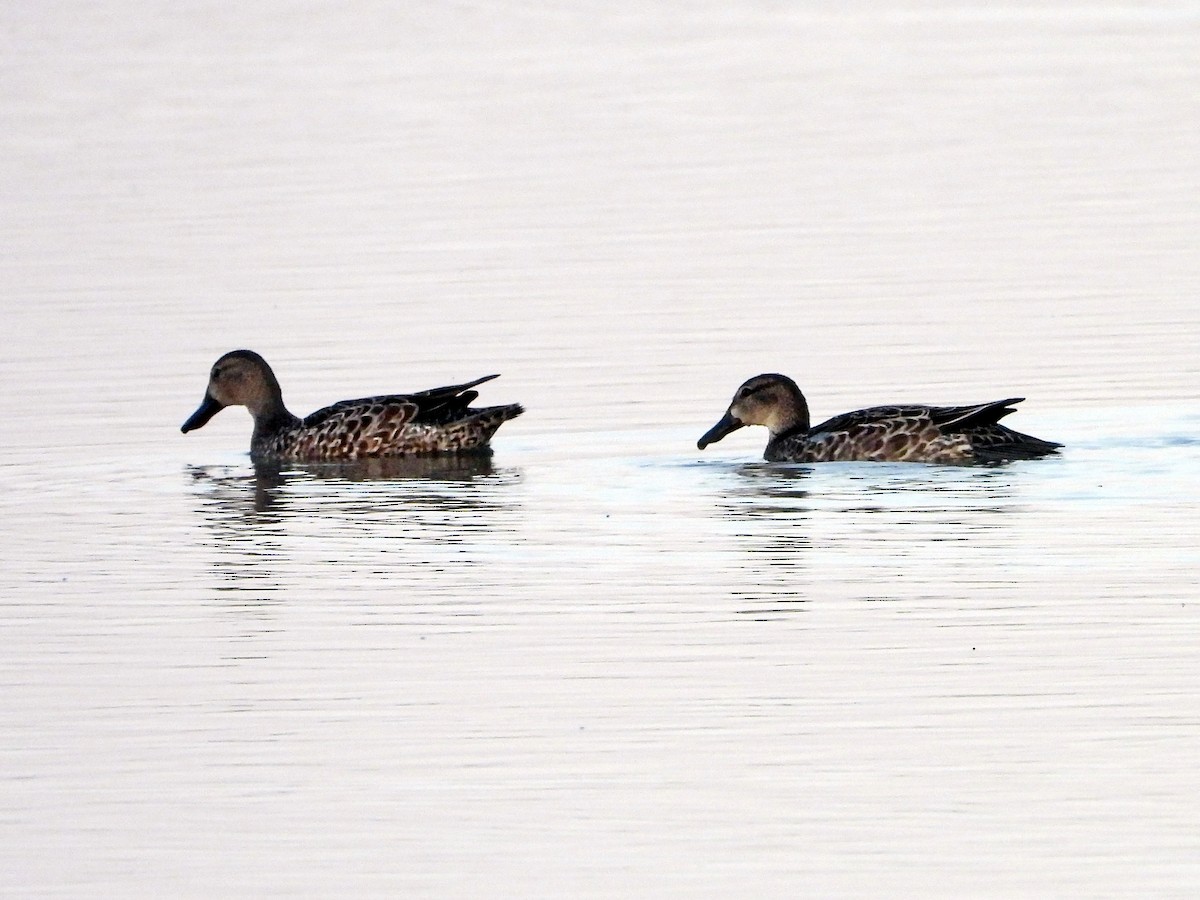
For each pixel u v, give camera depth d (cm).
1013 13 6425
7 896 1146
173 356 2756
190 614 1672
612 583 1727
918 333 2758
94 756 1347
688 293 3048
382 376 2634
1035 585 1678
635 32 6247
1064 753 1311
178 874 1169
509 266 3269
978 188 3828
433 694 1453
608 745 1344
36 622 1659
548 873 1162
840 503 1969
